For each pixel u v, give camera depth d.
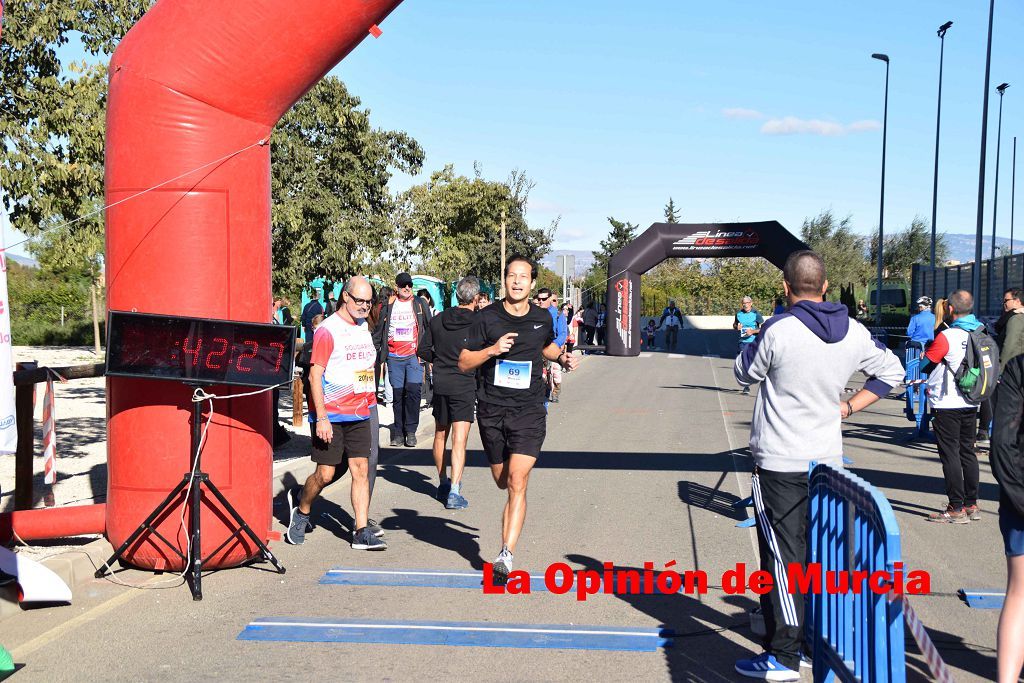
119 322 6.09
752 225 32.72
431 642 5.19
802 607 4.77
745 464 11.11
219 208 6.34
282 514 8.55
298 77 6.41
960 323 8.11
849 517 4.07
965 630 5.41
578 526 7.93
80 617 5.62
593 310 39.47
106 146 6.46
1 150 10.44
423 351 8.89
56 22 10.76
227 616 5.64
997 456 4.16
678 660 4.94
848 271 67.75
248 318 6.49
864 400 4.79
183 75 6.21
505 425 6.14
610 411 17.02
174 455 6.36
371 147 20.34
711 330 64.75
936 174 39.03
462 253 35.22
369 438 7.26
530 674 4.74
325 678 4.67
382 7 6.28
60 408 15.99
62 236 10.89
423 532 7.80
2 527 6.56
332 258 19.67
